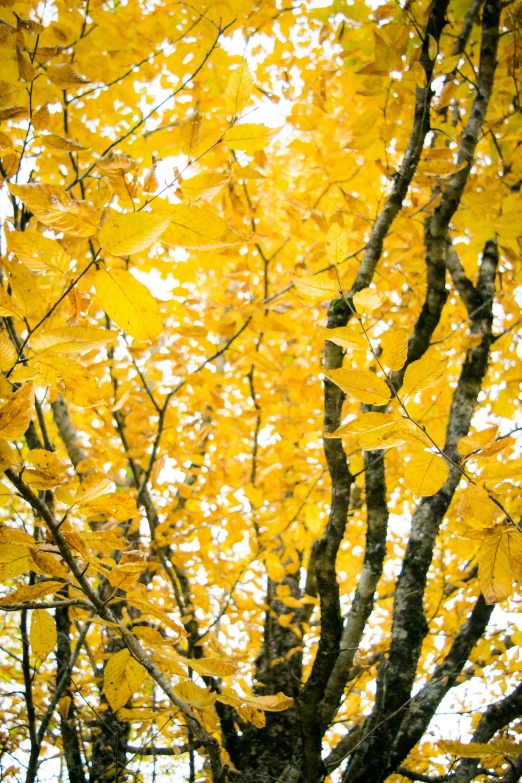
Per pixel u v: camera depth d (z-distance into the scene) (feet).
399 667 8.00
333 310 7.49
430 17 8.87
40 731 7.61
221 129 9.36
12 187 2.64
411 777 9.80
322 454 14.49
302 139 11.06
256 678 10.65
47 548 3.32
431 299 8.61
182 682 3.70
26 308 2.91
